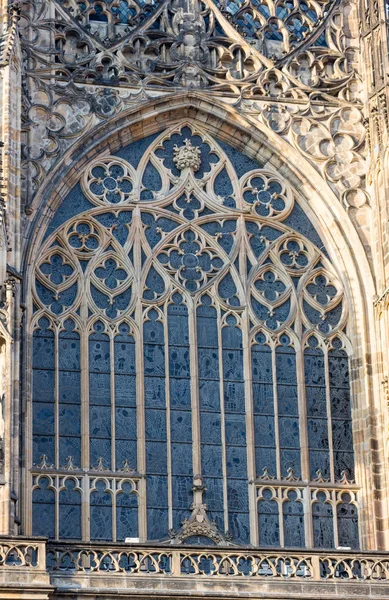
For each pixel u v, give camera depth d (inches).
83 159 4483.3
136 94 4534.9
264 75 4630.9
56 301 4372.5
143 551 3944.4
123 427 4315.9
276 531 4311.0
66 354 4343.0
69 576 3875.5
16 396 4062.5
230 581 3946.9
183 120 4584.2
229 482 4325.8
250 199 4562.0
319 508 4352.9
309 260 4547.2
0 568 3796.8
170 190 4525.1
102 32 4596.5
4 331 4052.7
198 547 3969.0
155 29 4613.7
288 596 3946.9
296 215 4579.2
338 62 4694.9
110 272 4429.1
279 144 4586.6
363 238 4559.5
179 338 4409.5
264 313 4478.3
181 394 4367.6
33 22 4532.5
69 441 4281.5
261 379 4424.2
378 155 4544.8
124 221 4475.9
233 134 4594.0
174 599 3892.7
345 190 4589.1
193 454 4323.3
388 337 4411.9
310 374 4456.2
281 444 4384.8
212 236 4507.9
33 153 4424.2
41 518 4205.2
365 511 4347.9
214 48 4635.8
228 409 4382.4
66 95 4493.1
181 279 4456.2
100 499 4254.4
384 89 4574.3
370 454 4377.5
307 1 4753.9
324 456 4397.1
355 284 4525.1
